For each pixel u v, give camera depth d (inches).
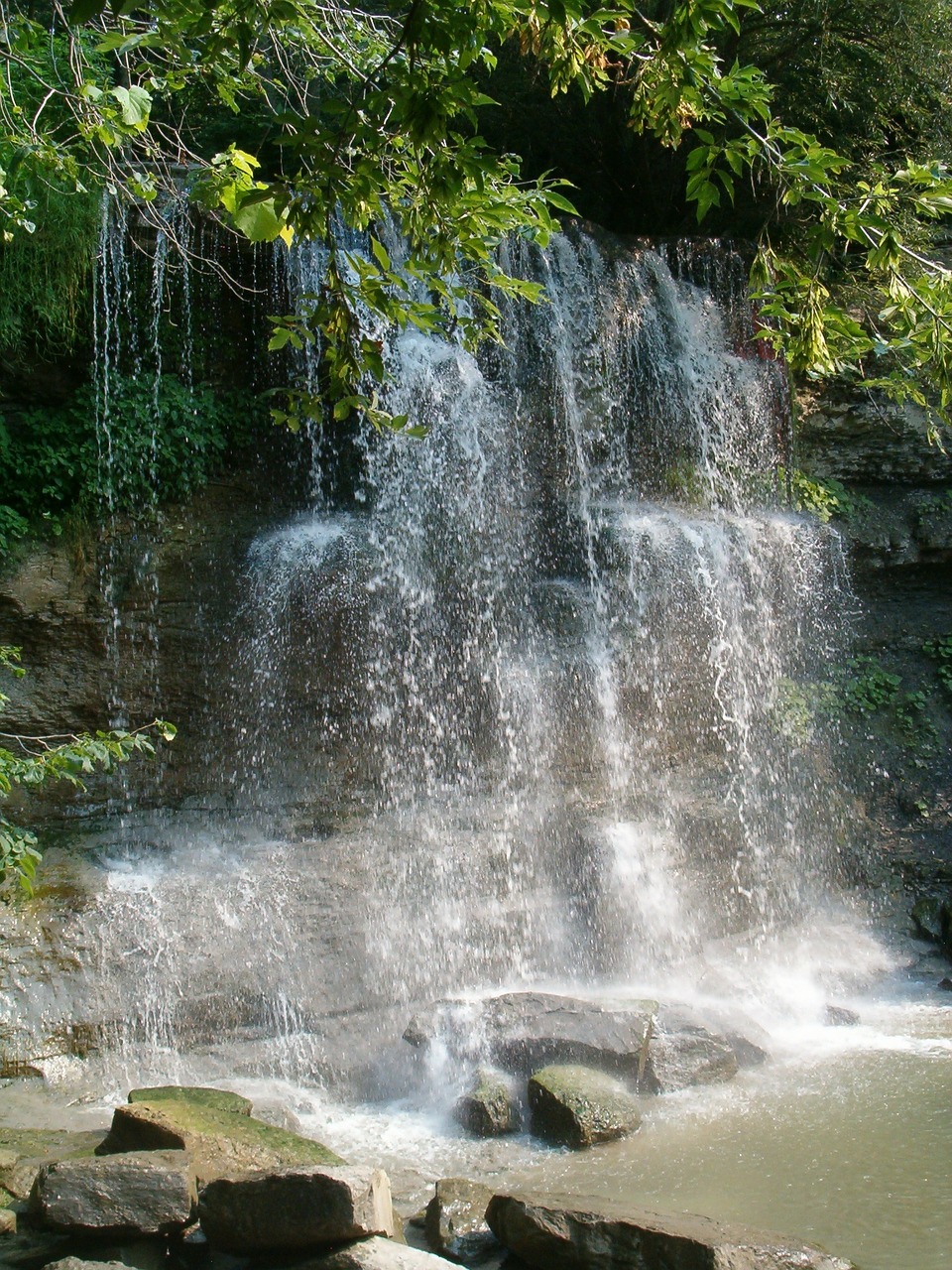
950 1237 237.3
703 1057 335.0
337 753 449.4
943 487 605.6
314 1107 331.0
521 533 509.0
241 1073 348.2
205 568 460.8
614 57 531.2
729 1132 298.0
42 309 433.4
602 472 536.1
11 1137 285.4
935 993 434.3
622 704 486.9
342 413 220.7
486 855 433.1
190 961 370.0
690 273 587.8
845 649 581.6
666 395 558.3
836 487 593.9
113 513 452.8
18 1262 228.7
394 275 224.4
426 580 477.4
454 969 401.1
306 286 486.3
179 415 468.1
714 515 551.8
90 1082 337.4
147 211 461.1
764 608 544.1
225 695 448.5
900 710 573.9
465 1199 251.9
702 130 200.2
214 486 477.4
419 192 219.3
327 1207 226.5
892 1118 303.6
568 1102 299.4
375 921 401.1
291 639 452.8
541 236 252.8
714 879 468.8
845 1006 412.8
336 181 184.5
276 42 304.2
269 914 392.2
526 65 570.9
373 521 480.1
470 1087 325.4
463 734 464.4
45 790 420.5
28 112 425.1
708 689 511.5
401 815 442.9
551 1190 269.4
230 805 438.3
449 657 474.9
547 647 488.7
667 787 485.7
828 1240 237.6
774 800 513.3
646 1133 300.0
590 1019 336.8
